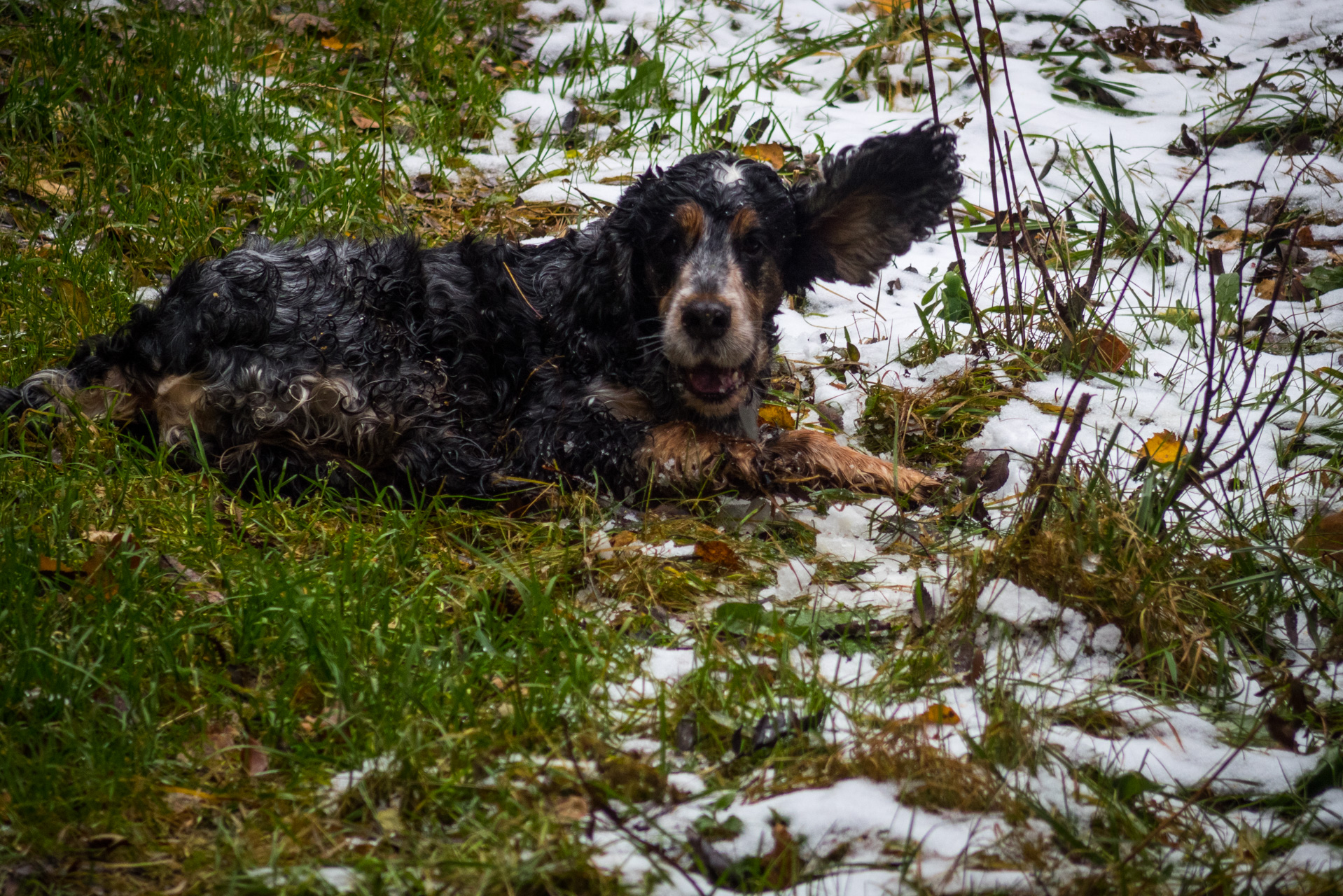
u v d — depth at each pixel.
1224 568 4.52
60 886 3.08
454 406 5.42
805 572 4.77
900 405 6.06
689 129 9.05
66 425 5.03
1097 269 6.38
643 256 5.42
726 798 3.36
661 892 3.07
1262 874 3.16
